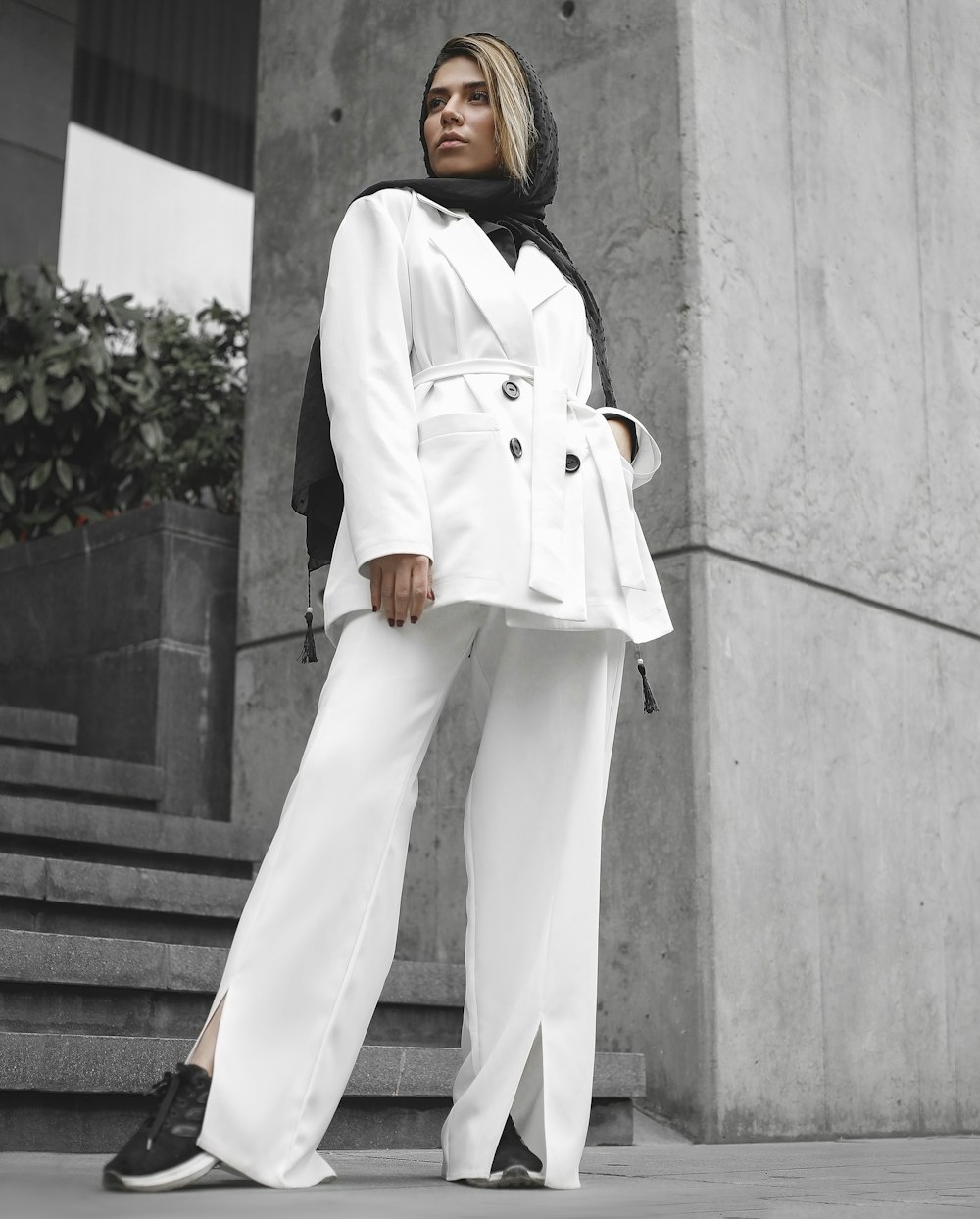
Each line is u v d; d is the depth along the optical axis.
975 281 4.61
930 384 4.35
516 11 4.18
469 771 3.87
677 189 3.74
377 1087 2.58
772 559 3.70
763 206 3.91
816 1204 1.62
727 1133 3.28
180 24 7.16
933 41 4.66
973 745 4.22
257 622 4.46
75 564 4.74
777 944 3.49
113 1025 2.64
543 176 2.14
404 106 4.45
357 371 1.84
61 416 5.23
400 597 1.77
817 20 4.23
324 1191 1.63
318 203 4.60
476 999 1.92
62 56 6.74
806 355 3.94
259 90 4.82
